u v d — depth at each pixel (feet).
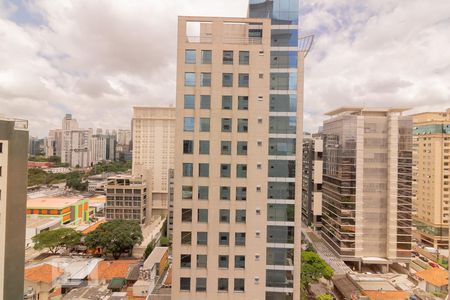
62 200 428.56
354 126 259.60
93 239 274.57
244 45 122.42
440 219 327.47
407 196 253.03
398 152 254.68
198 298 119.85
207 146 122.11
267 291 124.26
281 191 126.82
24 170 137.18
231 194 121.60
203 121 122.21
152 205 469.57
